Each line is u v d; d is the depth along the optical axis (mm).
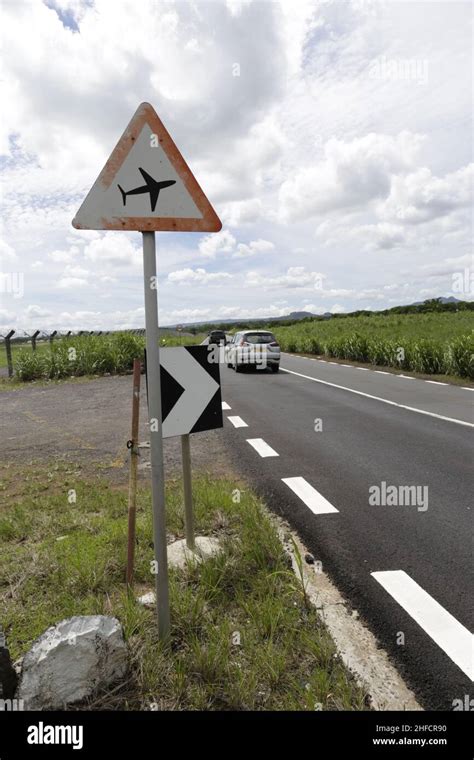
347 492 4996
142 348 19219
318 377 16234
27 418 9570
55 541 3723
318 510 4508
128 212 2391
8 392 14070
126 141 2387
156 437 2463
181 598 2867
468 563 3461
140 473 5664
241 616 2770
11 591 3016
